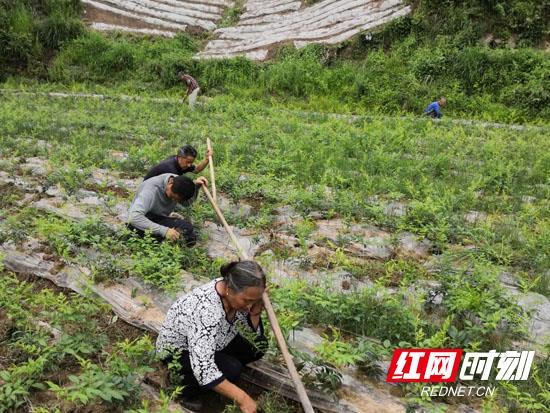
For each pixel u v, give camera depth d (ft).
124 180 27.04
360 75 63.00
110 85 69.77
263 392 12.94
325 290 15.65
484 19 63.82
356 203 22.85
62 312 13.79
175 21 81.30
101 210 22.13
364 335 14.51
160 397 12.14
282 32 74.49
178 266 16.40
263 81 66.33
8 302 14.58
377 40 67.77
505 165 28.96
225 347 12.75
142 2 83.46
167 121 43.60
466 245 19.97
